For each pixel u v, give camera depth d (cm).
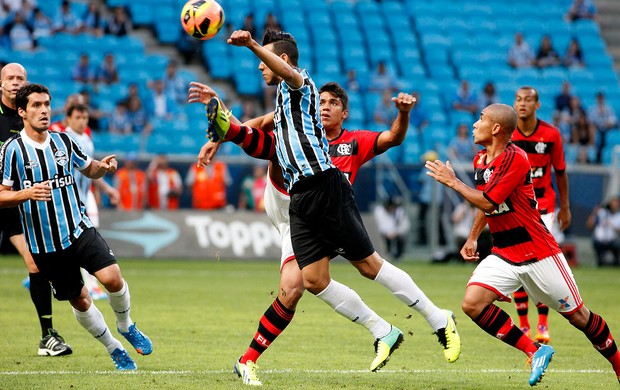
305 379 2427
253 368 2339
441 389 2312
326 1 9931
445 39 9862
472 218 7169
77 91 8088
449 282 5600
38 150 2442
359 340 3250
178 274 5778
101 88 8238
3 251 6975
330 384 2347
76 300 2466
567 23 10406
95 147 7650
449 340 2377
